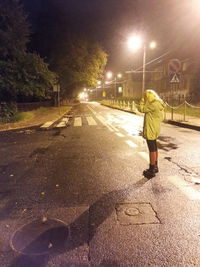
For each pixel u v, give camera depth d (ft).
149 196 13.55
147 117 16.79
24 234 10.07
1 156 23.82
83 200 13.19
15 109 61.82
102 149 25.61
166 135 33.73
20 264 8.27
